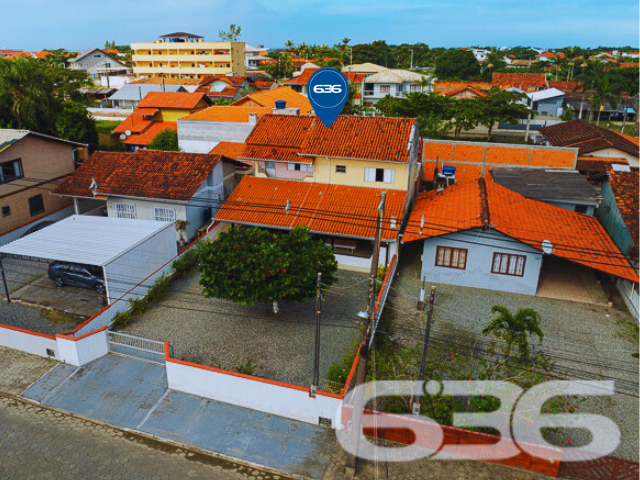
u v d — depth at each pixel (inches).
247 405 739.4
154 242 1049.5
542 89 3538.4
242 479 620.7
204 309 978.1
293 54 6028.5
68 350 821.2
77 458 648.4
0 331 871.1
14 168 1274.6
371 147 1207.6
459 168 1606.8
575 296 1014.4
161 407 737.6
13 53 6481.3
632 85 3275.1
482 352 809.5
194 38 4808.1
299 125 1341.0
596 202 1190.3
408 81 3093.0
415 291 1037.2
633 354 824.3
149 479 618.8
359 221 1132.5
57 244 986.1
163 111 2268.7
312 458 648.4
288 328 913.5
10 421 709.3
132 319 940.6
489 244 1011.3
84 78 2519.7
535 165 1557.6
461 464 631.8
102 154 1416.1
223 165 1421.0
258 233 929.5
